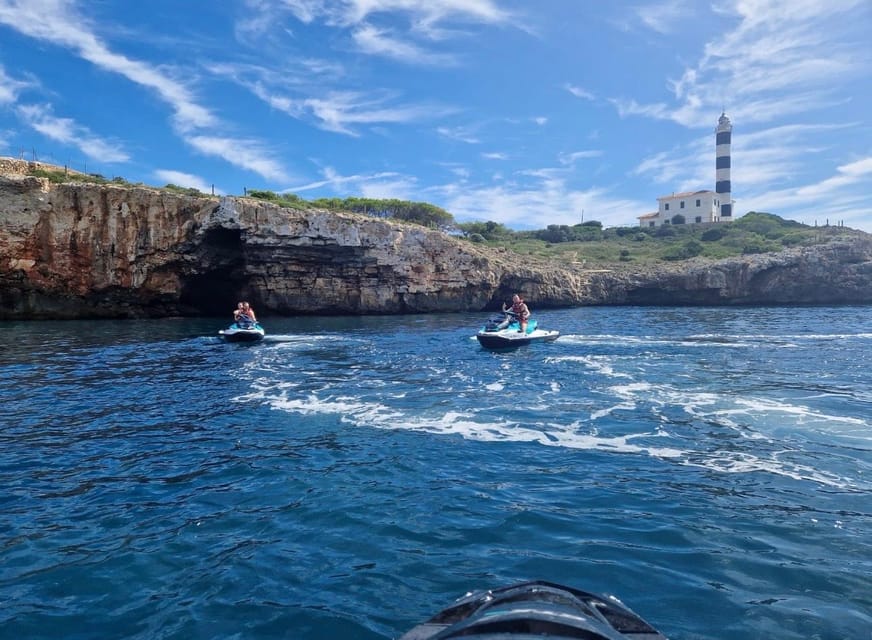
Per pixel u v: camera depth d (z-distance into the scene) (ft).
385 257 146.72
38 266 119.34
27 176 119.24
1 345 76.48
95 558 18.51
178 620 15.10
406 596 16.11
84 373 54.80
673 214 315.99
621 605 11.10
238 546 19.29
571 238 294.05
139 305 130.93
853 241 175.73
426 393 44.45
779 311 143.13
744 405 38.91
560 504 22.44
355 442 31.42
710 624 14.44
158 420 36.63
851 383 46.50
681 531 19.84
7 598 16.16
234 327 86.63
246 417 37.29
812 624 14.37
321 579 17.10
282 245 134.82
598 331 95.25
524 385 47.34
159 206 126.62
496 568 17.53
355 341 83.92
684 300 183.93
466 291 159.84
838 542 18.89
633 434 32.27
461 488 24.34
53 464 28.02
